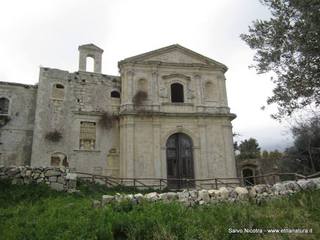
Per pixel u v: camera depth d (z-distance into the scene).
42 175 17.53
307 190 12.21
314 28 11.66
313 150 31.09
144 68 31.22
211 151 29.91
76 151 27.97
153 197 11.92
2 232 10.22
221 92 32.31
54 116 28.38
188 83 31.84
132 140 28.23
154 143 28.73
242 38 14.67
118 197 12.05
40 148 27.05
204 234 8.38
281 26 13.21
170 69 31.95
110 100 30.64
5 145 27.03
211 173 29.16
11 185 16.45
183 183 28.48
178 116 30.06
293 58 13.39
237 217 9.66
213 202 11.99
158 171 28.00
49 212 12.15
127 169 27.31
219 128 30.91
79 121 28.92
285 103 14.03
